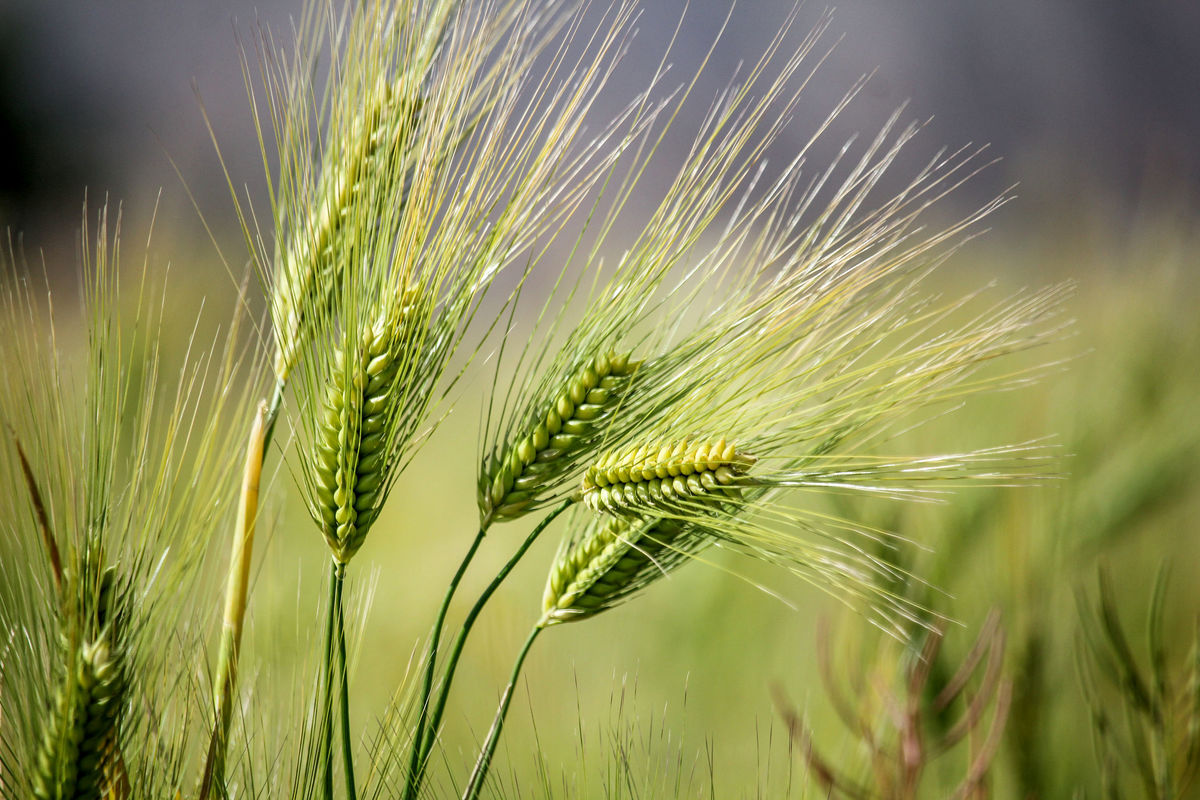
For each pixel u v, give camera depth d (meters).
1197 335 0.73
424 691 0.59
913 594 0.69
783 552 0.58
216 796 0.58
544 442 0.58
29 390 0.57
